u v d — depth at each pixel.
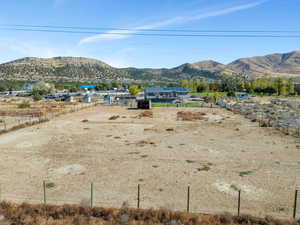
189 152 25.36
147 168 20.58
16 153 25.09
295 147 26.97
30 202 14.62
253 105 76.19
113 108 70.62
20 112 58.12
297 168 20.44
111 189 16.47
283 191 16.09
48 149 26.56
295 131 35.16
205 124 42.97
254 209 13.83
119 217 12.48
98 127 40.22
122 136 33.25
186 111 62.59
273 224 11.76
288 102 85.69
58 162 22.23
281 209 13.81
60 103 84.25
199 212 13.47
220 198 15.13
